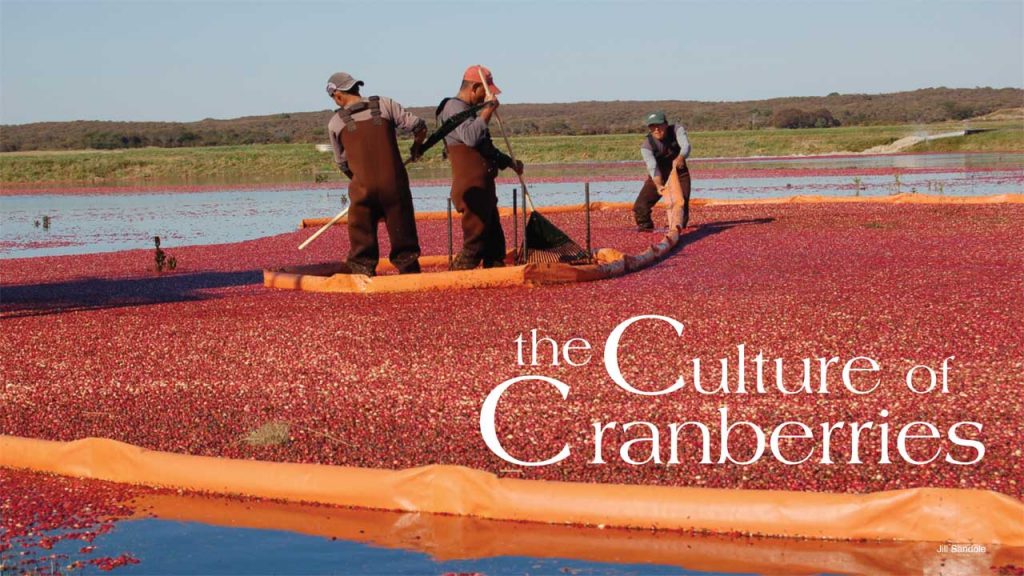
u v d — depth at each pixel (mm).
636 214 24469
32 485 8656
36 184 78938
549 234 17062
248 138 159375
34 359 12633
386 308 14539
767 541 7129
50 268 22859
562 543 7207
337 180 71125
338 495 8000
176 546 7324
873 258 17531
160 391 10969
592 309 13664
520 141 108750
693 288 14938
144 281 19484
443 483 7816
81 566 7023
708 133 113000
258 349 12477
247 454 8938
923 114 159625
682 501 7336
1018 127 101562
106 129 187875
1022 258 16891
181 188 66250
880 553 6895
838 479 7801
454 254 21531
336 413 9898
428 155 88312
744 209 29422
